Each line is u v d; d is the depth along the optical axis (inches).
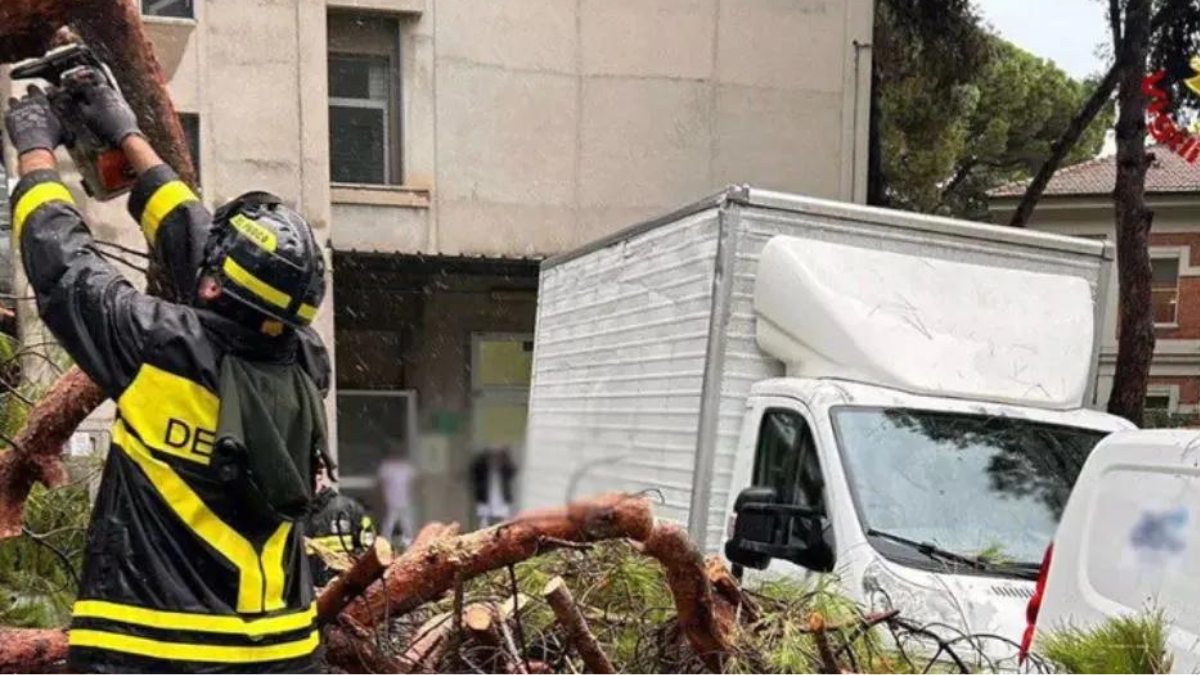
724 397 229.1
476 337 539.2
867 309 219.0
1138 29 484.1
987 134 966.4
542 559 146.1
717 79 560.7
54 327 86.9
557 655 132.7
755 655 129.6
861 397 207.3
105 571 84.7
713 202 233.5
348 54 530.3
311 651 92.6
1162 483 126.8
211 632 84.1
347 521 148.5
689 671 133.1
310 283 88.0
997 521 193.0
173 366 84.4
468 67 533.6
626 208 553.6
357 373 519.2
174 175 101.3
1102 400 914.7
